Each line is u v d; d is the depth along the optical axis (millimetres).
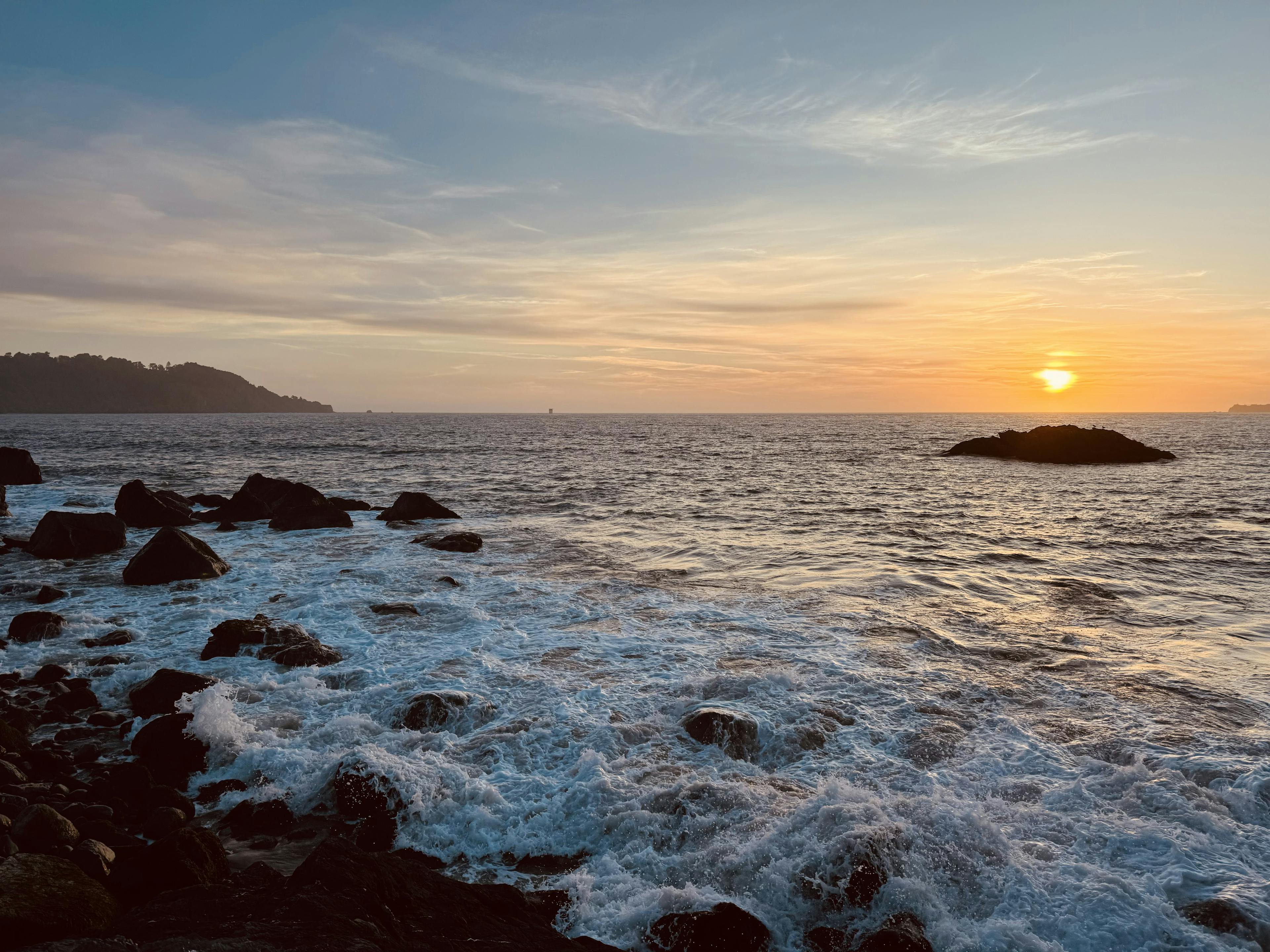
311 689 9938
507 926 5098
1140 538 22938
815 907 5699
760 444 87375
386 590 15258
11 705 9266
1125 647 11773
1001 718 8875
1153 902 5508
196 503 28453
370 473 44812
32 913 4461
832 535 23047
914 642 11852
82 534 19047
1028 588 15797
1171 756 7824
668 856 6309
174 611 13758
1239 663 11039
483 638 12102
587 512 27719
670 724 8805
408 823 6895
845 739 8398
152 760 8094
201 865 5645
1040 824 6590
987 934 5348
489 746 8242
